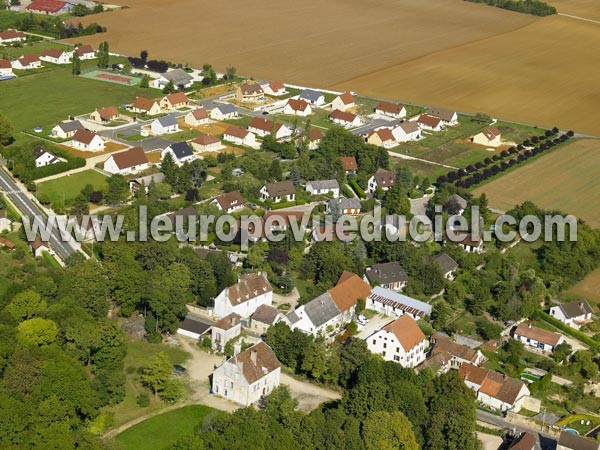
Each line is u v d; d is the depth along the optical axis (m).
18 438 198.88
